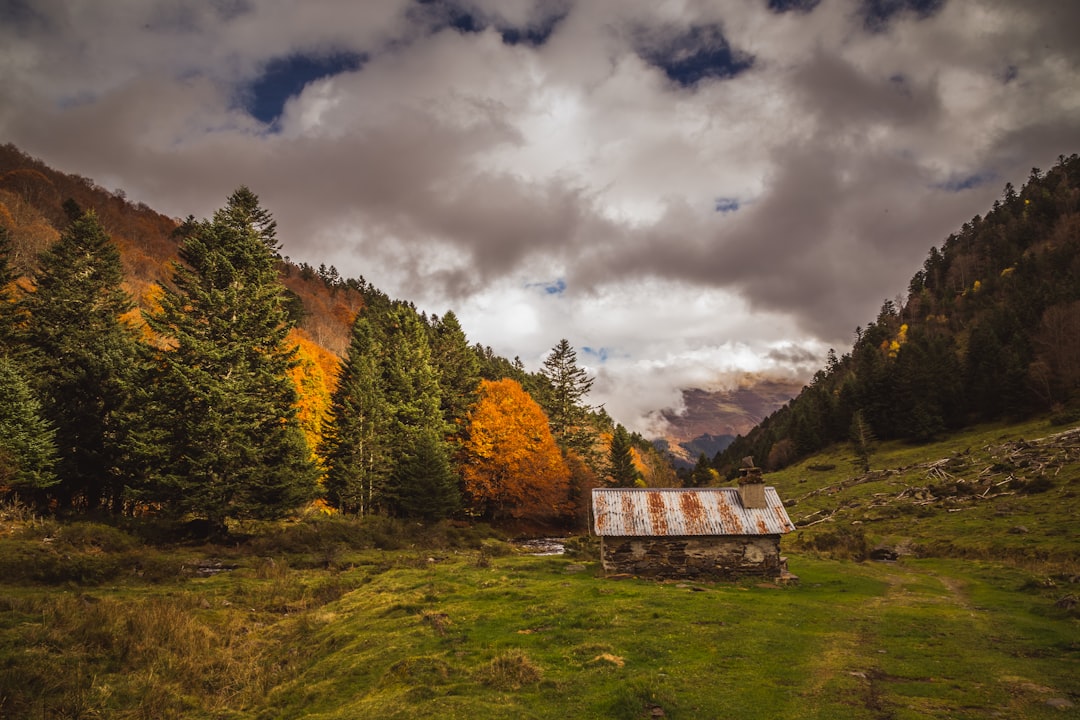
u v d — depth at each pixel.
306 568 34.81
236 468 39.88
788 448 136.50
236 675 17.25
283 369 45.09
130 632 18.84
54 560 26.89
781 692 12.66
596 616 19.44
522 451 67.50
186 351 39.91
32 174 145.75
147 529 37.97
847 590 27.58
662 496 32.12
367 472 57.12
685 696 12.42
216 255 41.91
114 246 54.00
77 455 43.66
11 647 16.19
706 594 23.97
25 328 50.22
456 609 21.81
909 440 108.38
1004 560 38.69
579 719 11.52
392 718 11.93
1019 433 87.56
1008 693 12.59
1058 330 107.31
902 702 12.02
